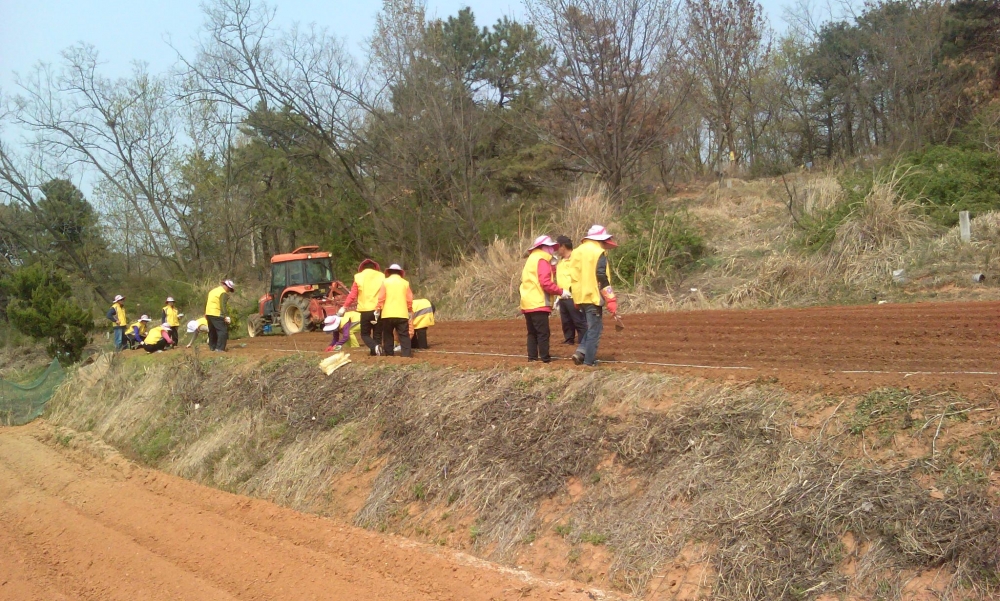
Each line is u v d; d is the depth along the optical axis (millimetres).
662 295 17422
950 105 26297
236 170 33938
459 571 6562
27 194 34312
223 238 35062
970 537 4840
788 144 34625
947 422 5582
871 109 29438
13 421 18203
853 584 5020
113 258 40062
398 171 26859
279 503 9422
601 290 8773
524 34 34125
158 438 12703
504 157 30297
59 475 12094
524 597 5926
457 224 25812
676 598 5547
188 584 6902
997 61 27000
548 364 8852
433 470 8148
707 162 37531
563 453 7246
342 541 7695
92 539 8609
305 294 21375
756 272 17172
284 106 27953
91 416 15750
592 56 24406
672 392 7211
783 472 5859
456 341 14391
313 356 12344
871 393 6121
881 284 14906
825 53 32844
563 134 26516
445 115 26281
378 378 10312
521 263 20516
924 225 16281
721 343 10852
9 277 30125
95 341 28984
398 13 26312
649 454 6715
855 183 18219
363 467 9086
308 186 29125
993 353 8617
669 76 25359
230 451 11031
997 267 14164
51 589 7172
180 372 14023
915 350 9109
